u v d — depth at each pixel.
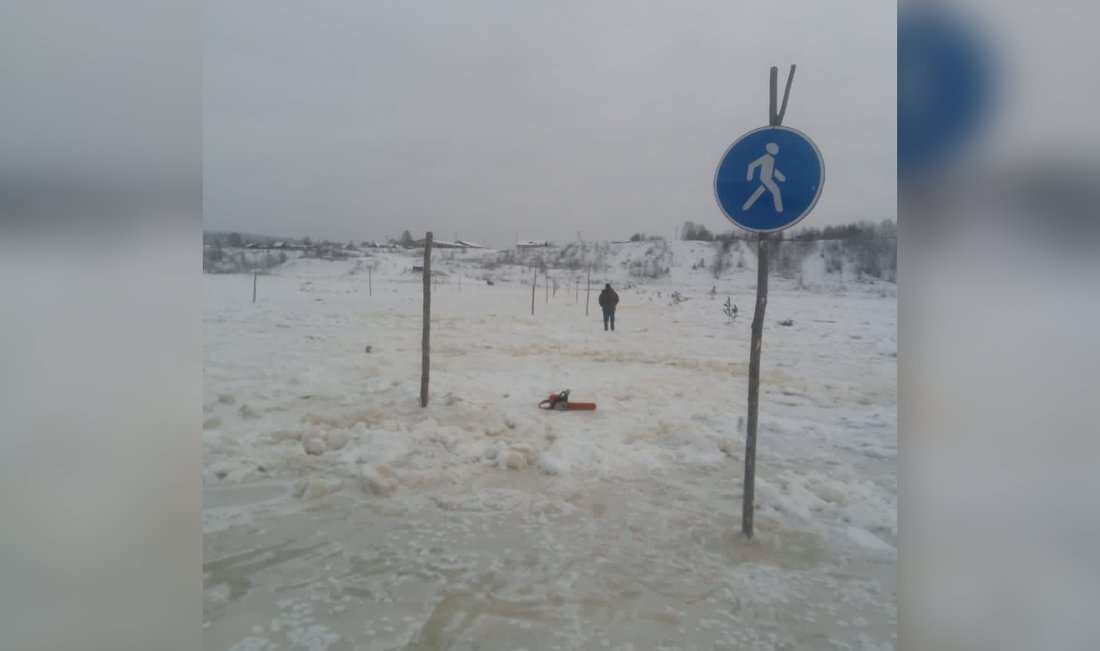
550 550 3.75
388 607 3.19
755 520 4.16
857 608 3.22
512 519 4.15
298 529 3.96
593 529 4.02
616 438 5.80
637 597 3.29
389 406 6.71
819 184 3.66
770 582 3.44
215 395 6.74
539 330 12.69
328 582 3.39
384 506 4.31
